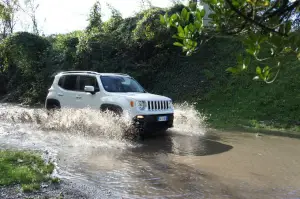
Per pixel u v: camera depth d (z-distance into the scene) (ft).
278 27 5.08
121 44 60.29
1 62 69.97
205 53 61.16
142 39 59.00
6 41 65.82
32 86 69.82
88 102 30.94
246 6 5.26
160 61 60.49
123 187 15.80
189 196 14.78
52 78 65.67
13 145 24.13
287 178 17.89
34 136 28.17
